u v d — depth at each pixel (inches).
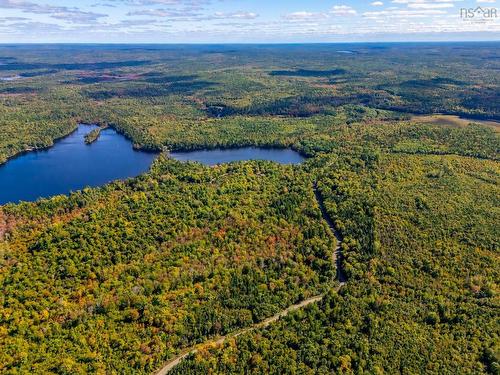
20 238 6151.6
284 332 4510.3
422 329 4503.0
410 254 5782.5
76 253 5659.5
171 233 6215.6
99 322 4581.7
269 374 4020.7
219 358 4217.5
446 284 5191.9
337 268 5757.9
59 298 4904.0
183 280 5246.1
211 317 4746.6
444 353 4192.9
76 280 5211.6
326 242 6136.8
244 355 4222.4
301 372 4018.2
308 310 4842.5
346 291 5118.1
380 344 4296.3
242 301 4987.7
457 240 6087.6
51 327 4493.1
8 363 4065.0
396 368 4047.7
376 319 4601.4
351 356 4160.9
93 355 4183.1
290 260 5684.1
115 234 6107.3
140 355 4254.4
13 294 4921.3
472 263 5546.3
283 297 5068.9
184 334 4557.1
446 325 4532.5
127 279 5236.2
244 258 5728.3
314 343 4340.6
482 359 4131.4
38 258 5565.9
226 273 5388.8
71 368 4005.9
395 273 5403.5
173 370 4136.3
